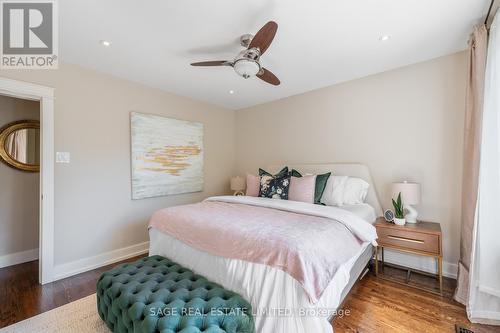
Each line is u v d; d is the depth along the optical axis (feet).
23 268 9.25
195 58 8.27
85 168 9.05
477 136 6.31
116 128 9.94
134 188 10.45
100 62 8.57
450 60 8.05
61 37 6.88
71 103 8.67
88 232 9.13
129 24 6.29
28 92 7.73
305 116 12.02
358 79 10.17
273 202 8.60
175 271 5.93
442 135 8.24
